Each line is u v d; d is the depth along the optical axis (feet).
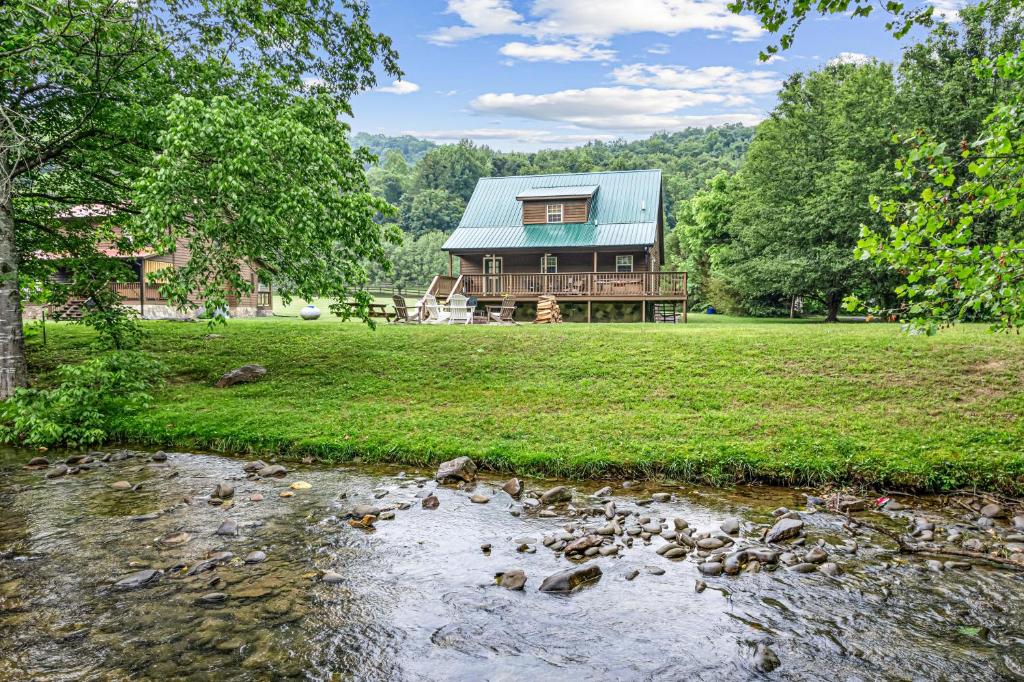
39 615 14.23
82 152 38.93
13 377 35.73
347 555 18.07
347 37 45.60
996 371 35.29
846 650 12.83
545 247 98.58
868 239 18.34
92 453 30.32
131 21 34.68
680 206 168.04
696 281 154.20
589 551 18.22
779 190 104.58
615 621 14.20
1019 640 13.20
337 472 27.27
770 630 13.71
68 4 32.24
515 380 40.75
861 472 24.75
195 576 16.44
